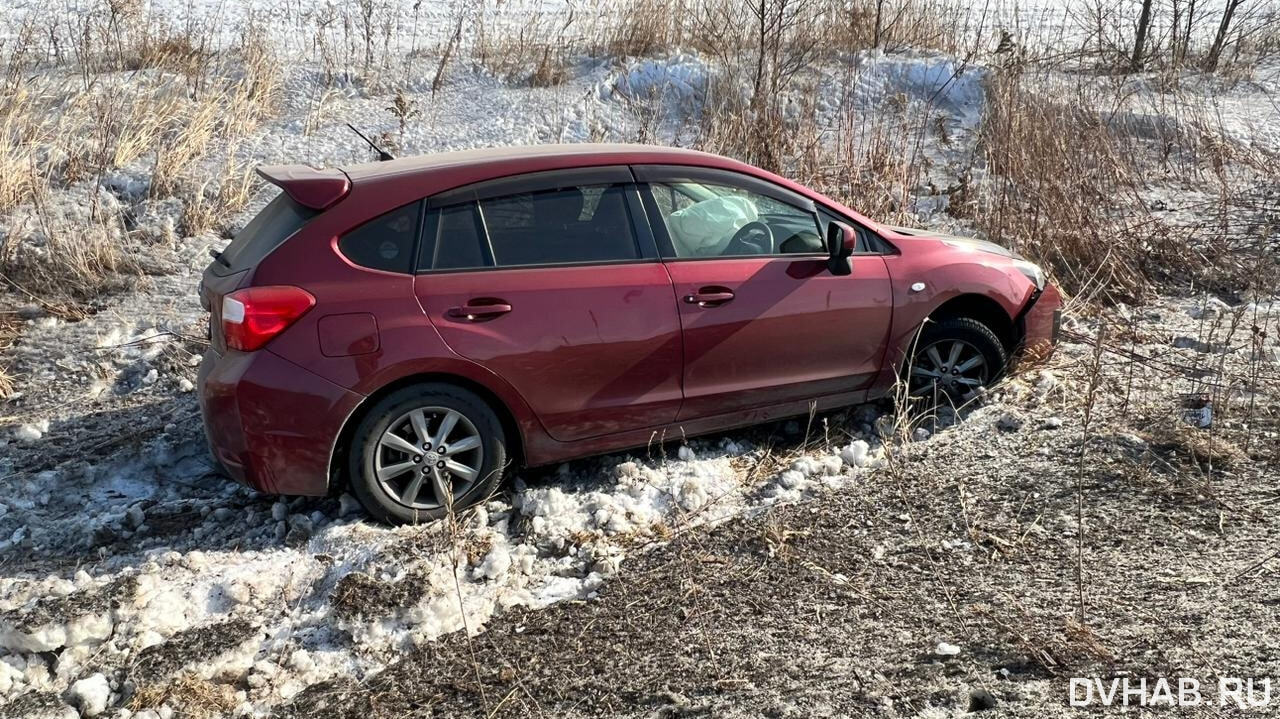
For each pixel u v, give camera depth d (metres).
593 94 11.05
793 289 4.95
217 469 5.21
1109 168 9.23
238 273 4.36
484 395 4.57
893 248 5.32
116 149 9.31
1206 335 6.48
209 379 4.35
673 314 4.71
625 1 12.70
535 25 12.80
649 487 4.82
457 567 4.21
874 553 4.17
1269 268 7.59
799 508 4.58
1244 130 10.66
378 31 13.09
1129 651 3.41
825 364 5.12
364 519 4.59
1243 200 9.02
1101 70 12.30
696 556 4.25
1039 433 5.10
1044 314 5.72
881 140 9.55
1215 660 3.33
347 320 4.25
